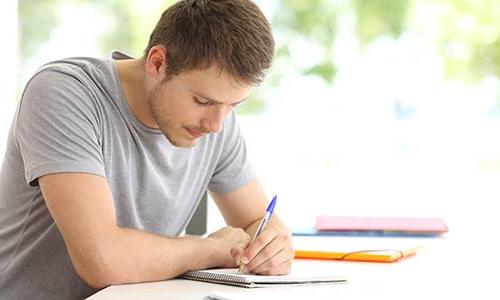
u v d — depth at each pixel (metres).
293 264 2.37
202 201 3.04
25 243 2.10
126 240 1.94
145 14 4.89
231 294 1.72
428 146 4.04
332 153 3.96
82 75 2.06
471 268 2.36
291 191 3.88
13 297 2.09
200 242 2.05
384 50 4.92
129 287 1.88
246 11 1.95
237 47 1.91
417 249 2.70
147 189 2.20
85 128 1.99
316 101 4.86
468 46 4.85
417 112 4.75
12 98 3.54
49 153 1.95
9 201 2.12
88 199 1.92
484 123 4.07
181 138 2.03
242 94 1.97
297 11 4.96
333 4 4.97
